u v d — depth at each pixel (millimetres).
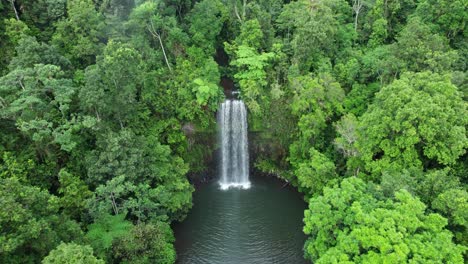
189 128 47188
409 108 28719
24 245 23031
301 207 43500
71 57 42281
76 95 36719
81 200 30797
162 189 34750
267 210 43000
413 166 30328
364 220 24375
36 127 29688
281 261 35500
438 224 24625
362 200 26734
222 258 36000
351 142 35438
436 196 27812
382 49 45000
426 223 24859
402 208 24656
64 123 33062
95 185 33844
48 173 33156
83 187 31531
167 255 34438
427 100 29000
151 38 46688
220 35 53344
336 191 28234
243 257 36094
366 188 28938
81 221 31281
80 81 38531
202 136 48406
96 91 31922
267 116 47469
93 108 34625
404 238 23406
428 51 36781
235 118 48594
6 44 41219
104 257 28219
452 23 45469
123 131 33719
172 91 45156
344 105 42406
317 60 46375
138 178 34656
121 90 34125
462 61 41875
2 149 32188
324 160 37688
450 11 44719
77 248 21938
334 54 48906
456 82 34906
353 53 47906
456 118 29531
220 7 51062
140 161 34000
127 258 29969
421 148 32094
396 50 38938
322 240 28172
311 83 40469
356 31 52812
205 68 46656
